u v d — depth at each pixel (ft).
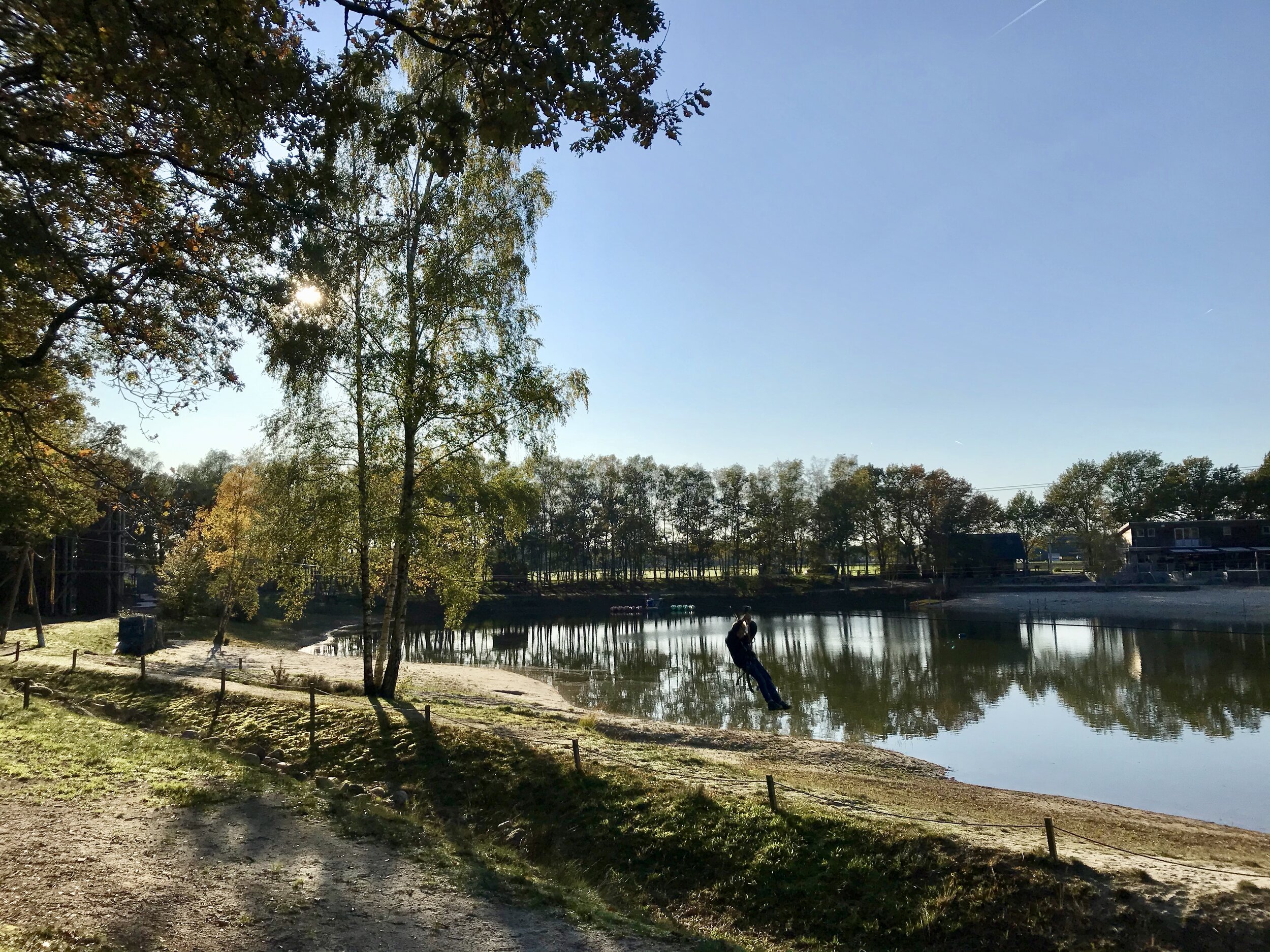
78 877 28.94
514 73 27.35
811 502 359.05
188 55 28.55
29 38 29.86
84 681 85.56
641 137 28.68
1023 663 156.35
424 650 194.59
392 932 27.68
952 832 44.37
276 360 44.98
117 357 46.80
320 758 60.70
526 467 82.69
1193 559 335.06
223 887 29.73
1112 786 75.25
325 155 32.27
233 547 137.80
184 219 41.37
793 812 47.55
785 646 190.80
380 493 75.61
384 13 27.81
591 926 30.66
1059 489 373.61
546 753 58.49
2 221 34.96
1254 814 66.95
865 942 38.11
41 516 67.77
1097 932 36.19
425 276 72.33
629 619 278.05
